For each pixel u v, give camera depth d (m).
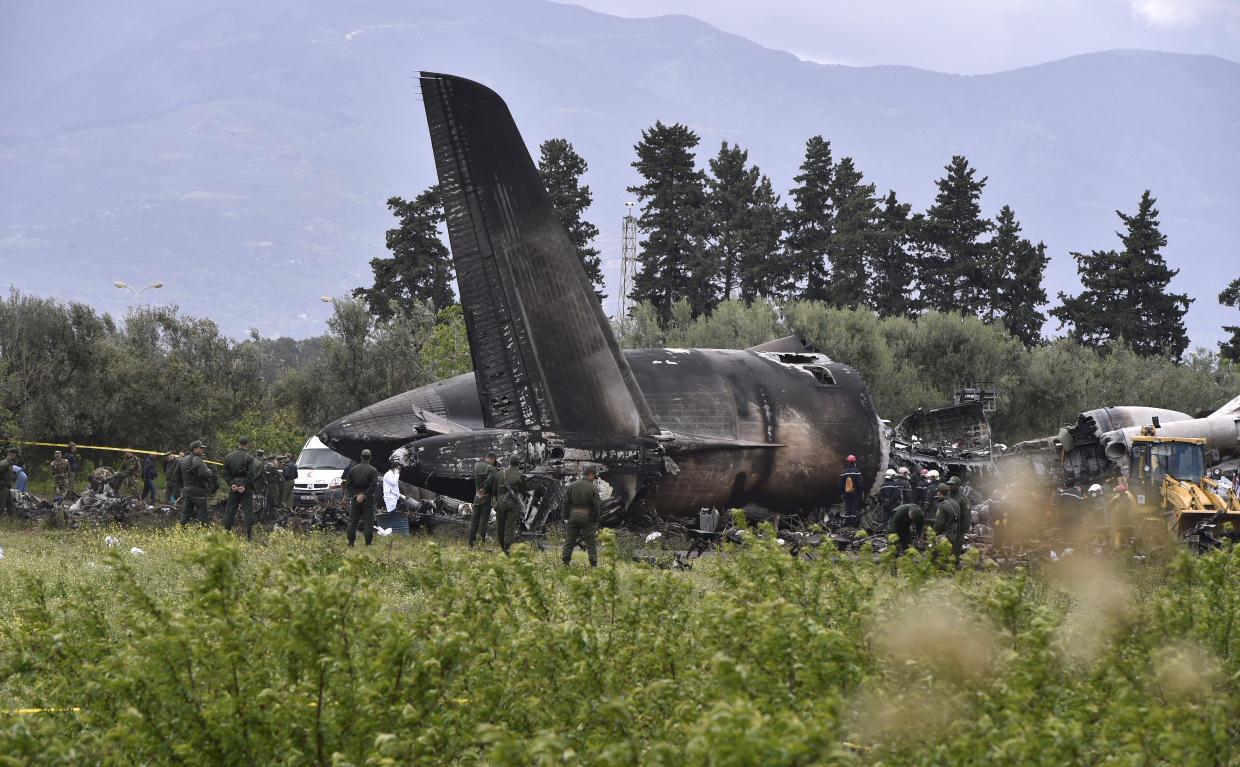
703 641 27.81
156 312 171.12
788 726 18.77
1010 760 20.39
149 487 121.31
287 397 181.75
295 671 25.27
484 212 77.62
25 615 30.08
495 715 25.61
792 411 90.12
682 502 86.31
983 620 27.16
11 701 30.16
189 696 24.45
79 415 145.00
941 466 111.62
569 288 79.06
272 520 89.50
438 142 77.25
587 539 64.06
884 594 31.97
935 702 23.52
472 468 76.88
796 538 78.69
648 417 81.81
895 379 190.62
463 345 182.25
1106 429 112.12
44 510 91.31
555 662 27.20
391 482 85.56
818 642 25.11
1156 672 25.77
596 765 20.72
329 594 24.91
